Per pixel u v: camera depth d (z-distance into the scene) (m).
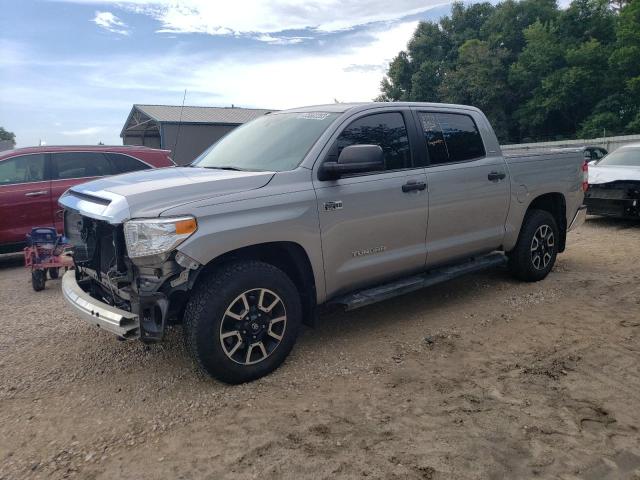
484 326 4.56
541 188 5.62
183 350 4.21
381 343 4.24
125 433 3.06
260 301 3.55
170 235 3.14
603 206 8.98
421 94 51.31
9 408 3.38
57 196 7.87
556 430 2.97
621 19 38.28
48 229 6.38
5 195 7.54
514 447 2.82
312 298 3.93
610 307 4.96
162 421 3.17
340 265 3.99
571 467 2.66
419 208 4.43
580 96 40.09
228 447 2.88
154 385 3.63
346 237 3.98
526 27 46.81
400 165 4.41
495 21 48.41
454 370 3.74
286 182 3.71
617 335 4.29
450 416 3.13
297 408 3.25
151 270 3.27
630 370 3.68
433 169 4.60
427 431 2.98
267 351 3.66
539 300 5.20
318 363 3.88
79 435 3.05
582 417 3.10
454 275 4.86
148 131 28.89
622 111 37.69
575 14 43.00
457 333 4.41
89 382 3.72
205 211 3.29
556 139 42.19
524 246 5.57
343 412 3.20
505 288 5.61
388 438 2.92
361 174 4.11
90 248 3.82
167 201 3.28
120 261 3.36
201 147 23.88
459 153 4.91
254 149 4.32
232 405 3.32
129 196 3.28
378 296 4.21
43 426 3.16
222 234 3.32
